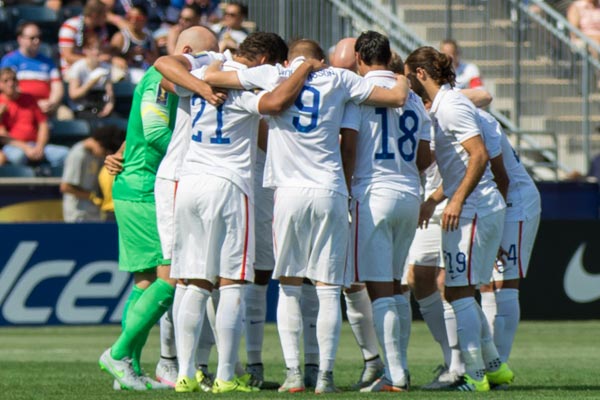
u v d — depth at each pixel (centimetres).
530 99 5291
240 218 2141
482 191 2255
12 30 5475
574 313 4500
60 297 4166
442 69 2250
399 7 5475
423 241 2448
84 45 5194
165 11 5588
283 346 2203
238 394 2122
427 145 2239
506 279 2489
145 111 2314
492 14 5338
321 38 5112
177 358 2395
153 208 2331
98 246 4197
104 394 2169
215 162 2141
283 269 2172
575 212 4666
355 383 2542
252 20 5072
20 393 2230
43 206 4350
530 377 2664
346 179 2175
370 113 2184
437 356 3312
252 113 2120
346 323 4491
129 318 2298
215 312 2380
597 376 2691
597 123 5303
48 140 4928
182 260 2162
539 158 5272
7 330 4119
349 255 2195
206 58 2225
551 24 5369
